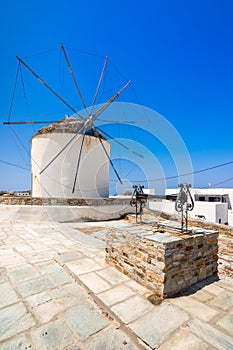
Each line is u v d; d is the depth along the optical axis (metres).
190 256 3.50
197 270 3.64
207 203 16.97
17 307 2.93
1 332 2.44
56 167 12.84
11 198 11.96
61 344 2.27
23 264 4.57
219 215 16.75
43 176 12.92
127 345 2.26
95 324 2.60
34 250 5.65
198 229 4.14
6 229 8.63
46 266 4.46
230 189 23.62
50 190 12.77
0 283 3.65
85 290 3.41
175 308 2.88
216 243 4.05
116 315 2.71
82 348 2.22
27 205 11.44
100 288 3.41
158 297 3.15
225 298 3.16
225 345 2.24
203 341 2.30
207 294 3.27
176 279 3.27
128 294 3.23
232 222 17.69
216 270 4.07
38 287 3.51
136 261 3.66
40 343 2.28
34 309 2.89
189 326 2.52
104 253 5.24
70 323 2.61
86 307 2.96
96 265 4.38
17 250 5.64
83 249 5.68
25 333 2.43
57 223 10.35
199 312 2.80
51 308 2.92
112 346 2.25
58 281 3.75
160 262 3.16
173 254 3.22
